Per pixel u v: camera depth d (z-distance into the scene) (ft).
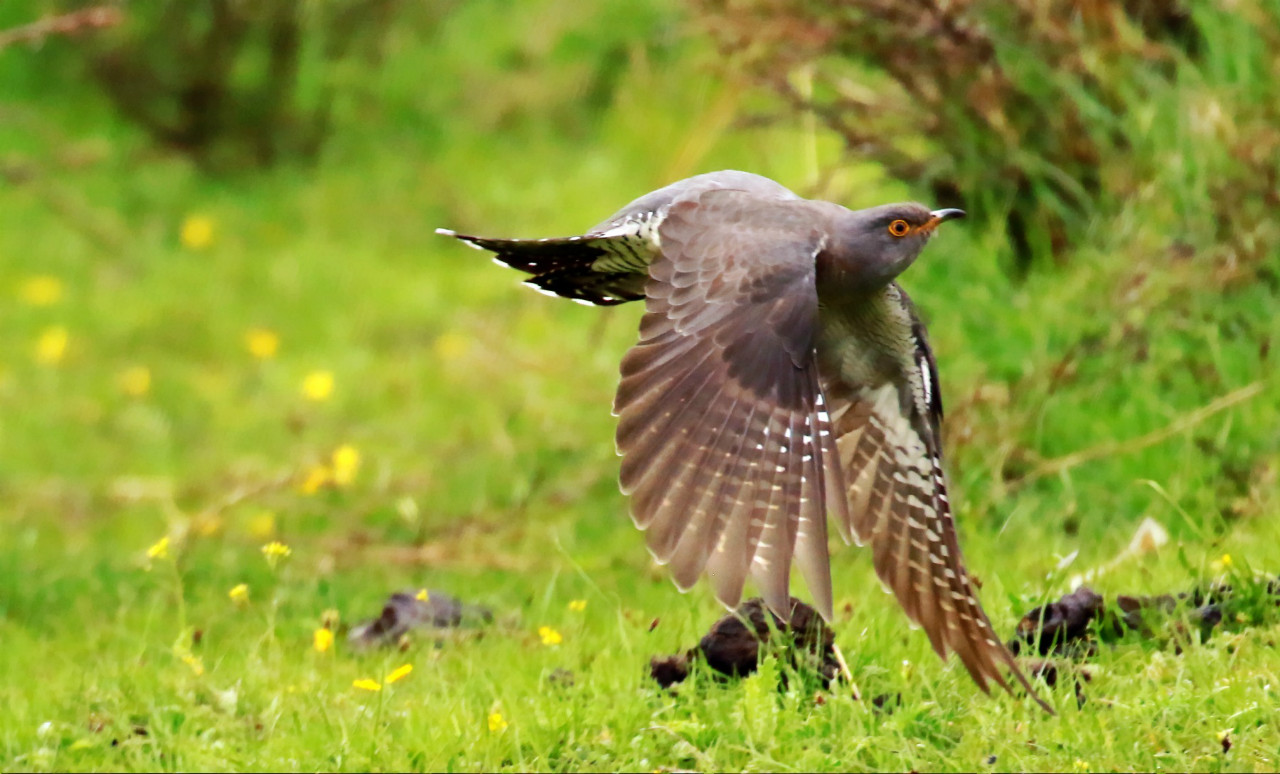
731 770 25.43
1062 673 26.99
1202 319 38.50
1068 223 41.55
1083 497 37.60
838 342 26.68
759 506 22.04
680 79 69.36
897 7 40.83
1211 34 40.14
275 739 27.89
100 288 62.49
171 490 47.47
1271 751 24.29
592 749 26.61
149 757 27.68
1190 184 39.58
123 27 69.72
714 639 28.27
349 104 72.59
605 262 26.55
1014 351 39.99
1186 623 28.12
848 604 30.96
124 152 69.82
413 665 32.09
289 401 54.29
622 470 22.08
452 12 76.33
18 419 53.57
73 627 37.99
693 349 22.82
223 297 61.82
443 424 50.78
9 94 70.85
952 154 42.19
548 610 35.29
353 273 63.00
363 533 42.16
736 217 24.39
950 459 38.65
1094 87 41.22
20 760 27.76
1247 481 36.24
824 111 42.93
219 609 38.04
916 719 26.08
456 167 69.05
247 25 69.82
